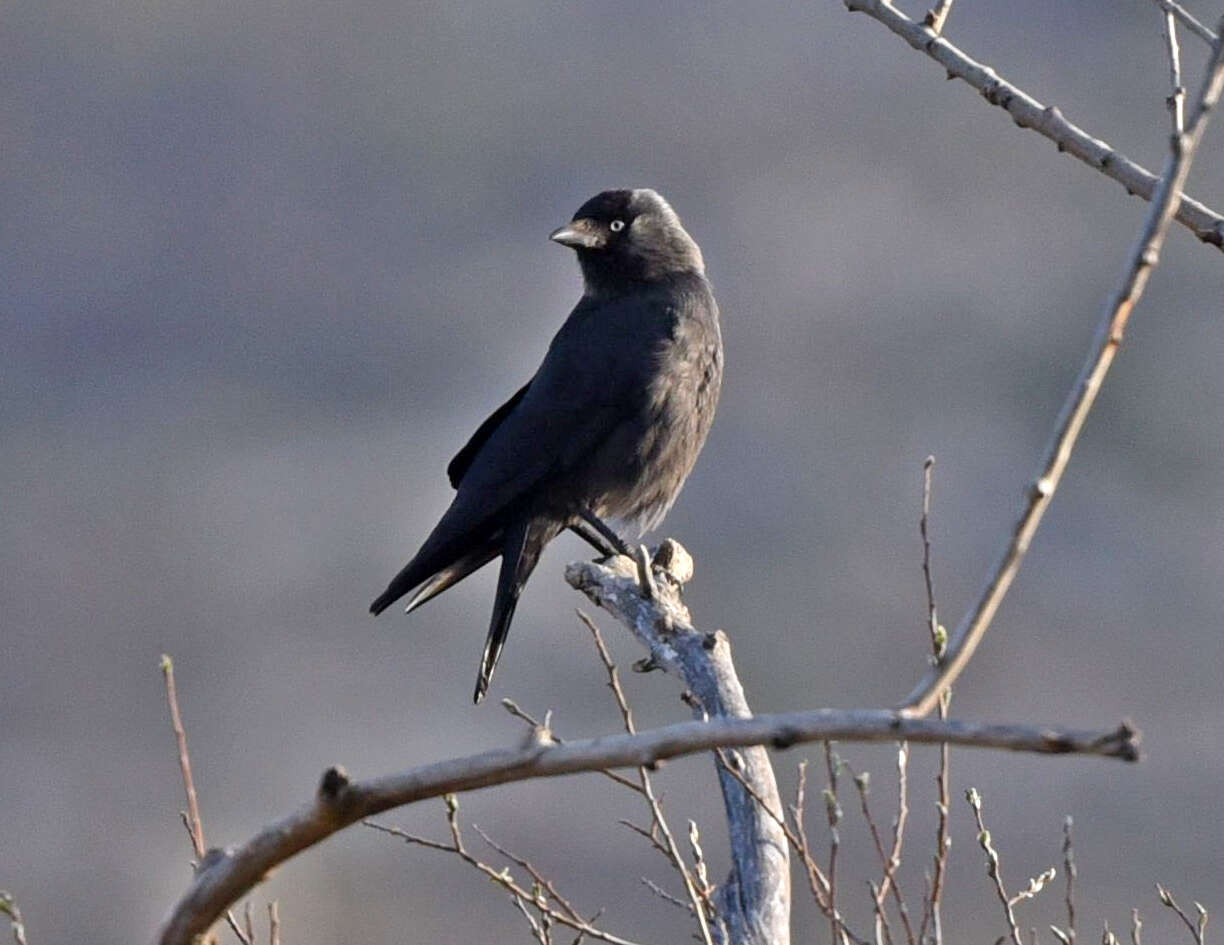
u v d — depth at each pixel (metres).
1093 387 3.58
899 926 12.06
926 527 5.11
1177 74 5.32
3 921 9.48
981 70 5.78
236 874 3.66
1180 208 5.70
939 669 3.45
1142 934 13.88
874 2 5.96
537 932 5.40
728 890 5.28
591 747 3.43
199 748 17.84
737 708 5.93
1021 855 14.38
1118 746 3.14
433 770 3.51
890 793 13.87
